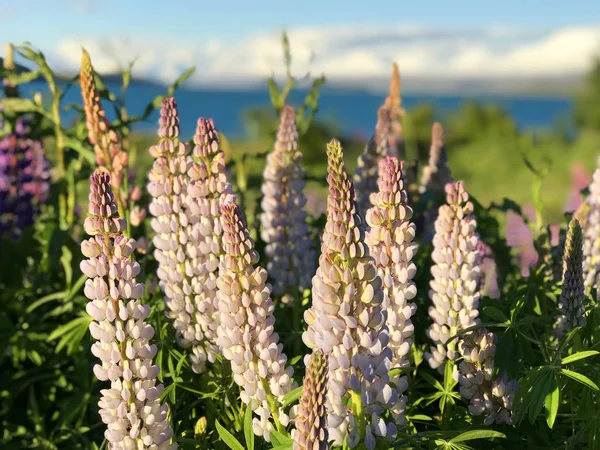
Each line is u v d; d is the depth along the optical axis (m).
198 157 1.12
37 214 1.93
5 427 1.56
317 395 0.73
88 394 1.43
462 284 1.07
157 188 1.11
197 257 1.11
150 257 1.45
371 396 0.80
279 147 1.39
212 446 1.05
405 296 0.96
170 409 1.08
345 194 0.78
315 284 0.80
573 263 1.04
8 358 1.70
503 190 7.29
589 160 7.98
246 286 0.91
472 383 1.04
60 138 1.67
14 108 1.61
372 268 0.79
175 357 1.11
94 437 1.46
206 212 1.10
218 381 1.09
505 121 9.66
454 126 9.83
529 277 1.36
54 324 1.62
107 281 0.91
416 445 0.88
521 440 1.05
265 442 0.98
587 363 0.99
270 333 0.93
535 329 1.26
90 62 1.33
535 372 0.93
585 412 0.98
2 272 1.71
